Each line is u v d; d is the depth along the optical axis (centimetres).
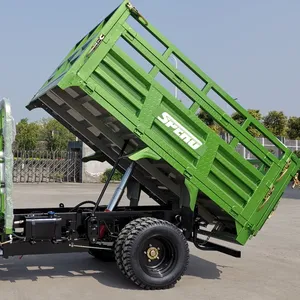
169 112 678
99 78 646
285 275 775
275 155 743
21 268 783
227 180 709
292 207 1920
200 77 701
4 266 797
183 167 684
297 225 1393
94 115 759
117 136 771
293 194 2630
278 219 1531
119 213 715
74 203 1917
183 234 718
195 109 695
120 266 661
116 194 726
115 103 649
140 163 759
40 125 6022
